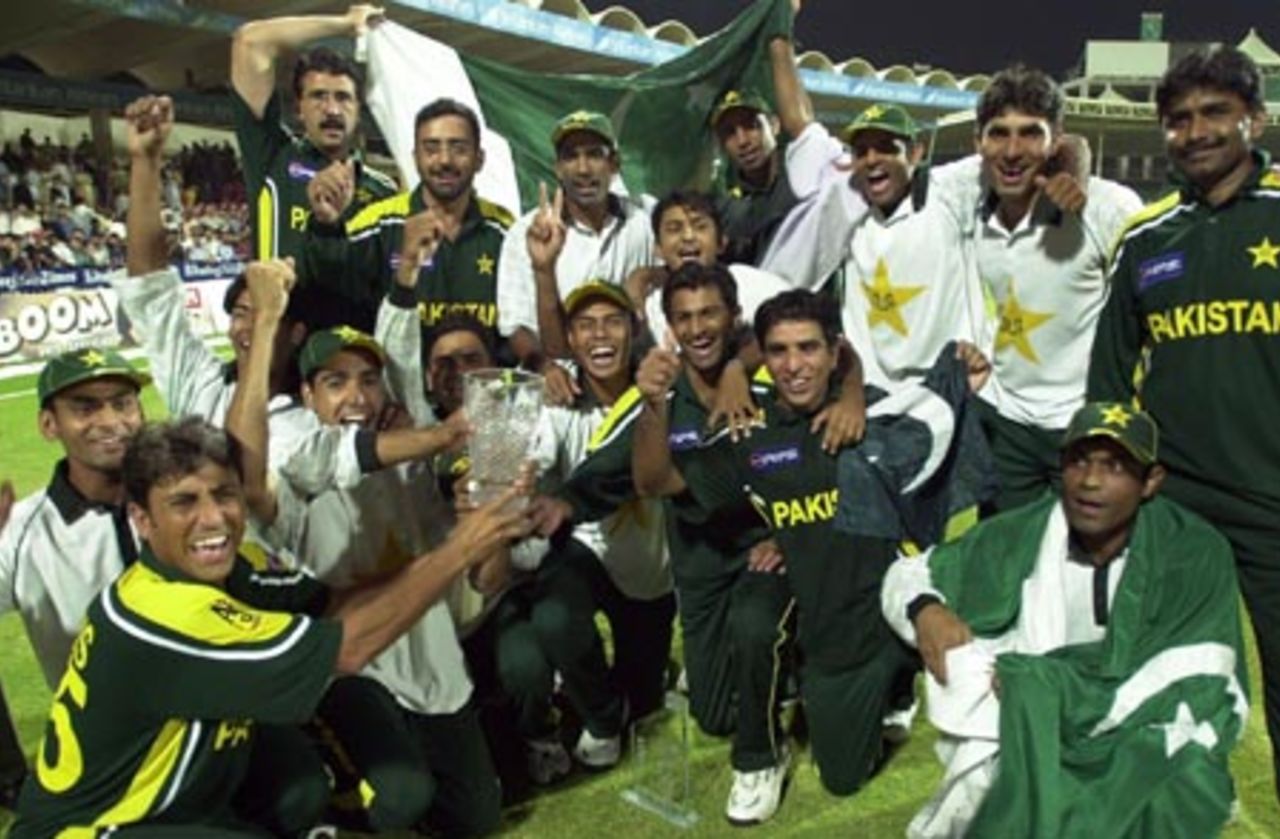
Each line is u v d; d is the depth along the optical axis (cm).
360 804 269
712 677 319
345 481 265
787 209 395
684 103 523
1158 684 231
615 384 321
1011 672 235
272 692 200
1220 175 249
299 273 366
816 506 287
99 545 252
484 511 220
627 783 307
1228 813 218
